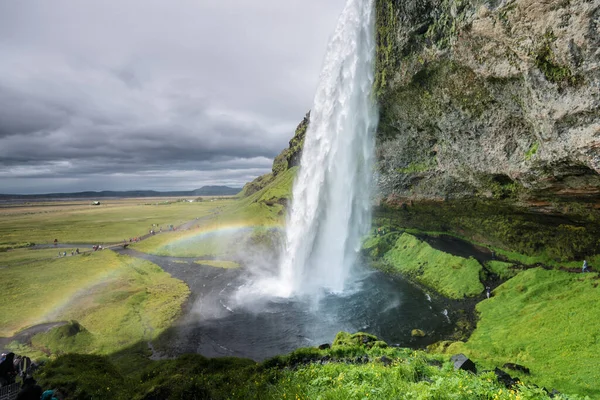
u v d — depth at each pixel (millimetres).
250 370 17531
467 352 22375
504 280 34250
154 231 96688
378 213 58719
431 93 35562
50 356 26984
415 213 51656
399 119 43156
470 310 30812
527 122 26766
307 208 58688
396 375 12898
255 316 34906
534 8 20531
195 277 51156
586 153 20688
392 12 36719
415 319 31219
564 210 29625
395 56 37344
